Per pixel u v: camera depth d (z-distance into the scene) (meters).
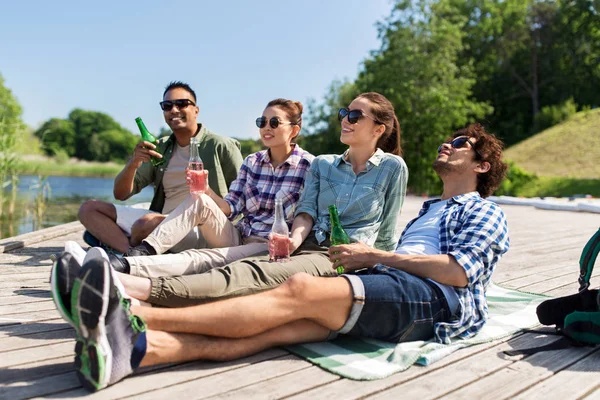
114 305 1.61
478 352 2.12
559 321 2.29
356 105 2.75
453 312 2.19
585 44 37.75
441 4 18.86
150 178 3.80
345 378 1.81
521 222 7.95
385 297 2.02
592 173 19.70
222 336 1.87
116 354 1.63
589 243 2.20
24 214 10.11
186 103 3.57
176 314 1.78
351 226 2.71
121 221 3.45
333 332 2.10
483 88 37.25
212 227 2.78
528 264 4.27
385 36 19.36
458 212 2.35
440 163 2.51
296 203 2.99
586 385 1.83
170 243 2.63
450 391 1.75
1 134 8.59
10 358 1.91
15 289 2.97
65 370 1.81
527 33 37.72
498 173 2.55
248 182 3.09
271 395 1.66
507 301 2.94
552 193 17.75
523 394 1.75
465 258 2.15
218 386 1.71
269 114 2.97
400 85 18.61
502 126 36.41
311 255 2.45
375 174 2.74
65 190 21.33
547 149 24.03
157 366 1.85
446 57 19.12
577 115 28.23
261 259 2.40
